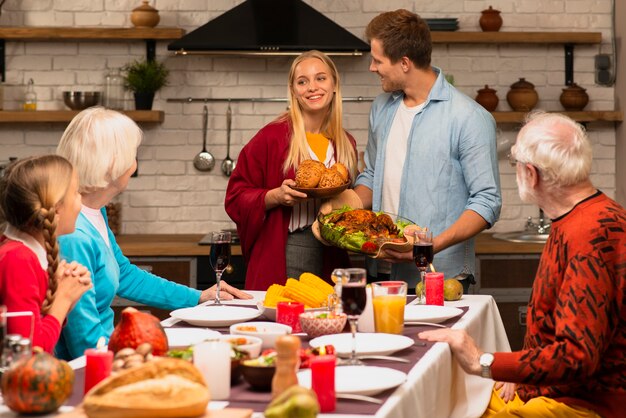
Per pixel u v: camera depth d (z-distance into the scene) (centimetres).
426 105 407
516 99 598
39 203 229
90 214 292
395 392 206
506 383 307
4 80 603
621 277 240
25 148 611
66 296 237
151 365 175
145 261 537
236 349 216
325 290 310
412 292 402
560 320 240
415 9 613
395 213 414
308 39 554
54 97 607
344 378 211
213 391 197
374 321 272
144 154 612
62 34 581
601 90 622
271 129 420
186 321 292
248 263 418
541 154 253
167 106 610
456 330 262
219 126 614
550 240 261
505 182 623
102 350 208
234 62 610
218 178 616
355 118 613
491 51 617
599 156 625
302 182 387
